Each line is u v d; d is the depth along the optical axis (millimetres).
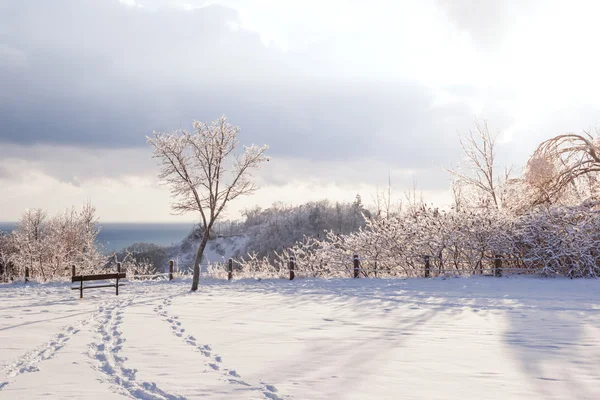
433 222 22938
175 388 6156
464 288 16938
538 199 23641
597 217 19672
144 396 5879
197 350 8359
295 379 6477
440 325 10594
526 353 7820
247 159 21812
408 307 13461
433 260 22844
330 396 5723
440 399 5574
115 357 7934
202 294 18422
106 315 13094
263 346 8617
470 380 6348
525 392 5812
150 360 7676
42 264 36344
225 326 10820
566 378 6391
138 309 14227
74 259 38000
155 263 84312
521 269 19969
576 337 9008
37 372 7098
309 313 12734
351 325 10789
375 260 23641
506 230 21141
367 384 6203
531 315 11555
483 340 8914
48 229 38625
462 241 21641
